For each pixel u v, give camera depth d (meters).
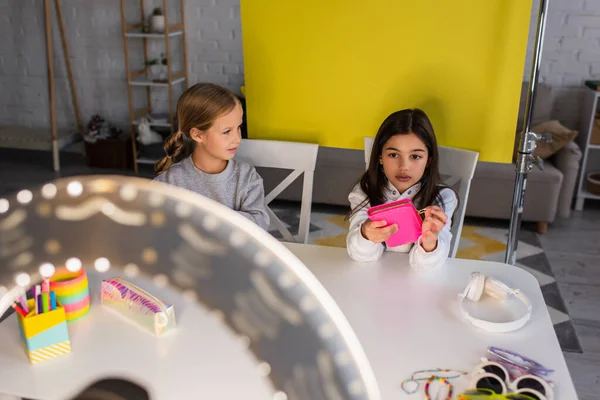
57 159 3.95
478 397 0.85
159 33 3.67
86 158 4.12
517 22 1.47
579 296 2.49
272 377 0.23
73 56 4.09
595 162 3.64
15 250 0.24
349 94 1.66
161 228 0.25
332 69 1.64
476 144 1.64
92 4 3.95
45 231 0.24
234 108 1.56
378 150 1.52
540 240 3.03
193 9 3.85
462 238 3.04
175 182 1.64
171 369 0.81
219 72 3.97
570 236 3.09
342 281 1.23
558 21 3.44
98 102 4.19
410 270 1.29
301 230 1.79
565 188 3.19
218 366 0.81
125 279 0.99
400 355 0.98
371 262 1.32
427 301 1.16
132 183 0.25
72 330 0.93
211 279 0.24
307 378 0.23
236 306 0.24
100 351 0.88
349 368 0.23
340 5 1.56
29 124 4.32
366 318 1.10
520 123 3.34
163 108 4.12
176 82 3.80
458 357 0.98
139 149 3.95
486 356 0.98
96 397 0.56
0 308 0.24
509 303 1.15
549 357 0.99
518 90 1.54
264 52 1.67
